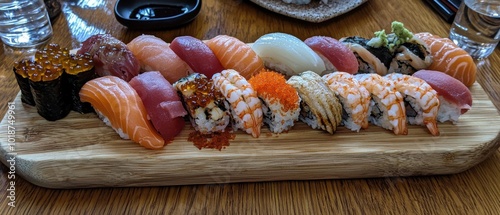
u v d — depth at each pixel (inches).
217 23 14.1
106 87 9.0
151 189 8.8
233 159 8.6
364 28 14.1
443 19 14.8
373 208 8.6
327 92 9.2
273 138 9.1
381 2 15.6
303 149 8.9
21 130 9.1
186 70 10.3
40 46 12.8
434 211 8.5
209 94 8.9
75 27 13.7
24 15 12.2
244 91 8.9
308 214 8.4
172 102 8.8
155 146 8.7
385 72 11.0
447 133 9.5
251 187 8.9
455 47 11.0
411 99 9.5
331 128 9.2
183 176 8.7
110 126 9.3
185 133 9.2
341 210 8.5
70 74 9.1
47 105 9.0
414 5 15.5
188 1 14.4
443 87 9.6
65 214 8.2
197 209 8.4
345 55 10.4
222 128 9.2
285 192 8.8
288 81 9.5
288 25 14.2
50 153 8.5
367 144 9.1
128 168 8.5
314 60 10.2
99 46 10.1
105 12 14.6
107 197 8.6
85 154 8.5
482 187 9.0
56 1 14.1
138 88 9.1
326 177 9.1
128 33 13.5
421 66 10.8
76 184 8.6
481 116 10.0
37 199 8.5
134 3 14.2
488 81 12.0
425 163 9.0
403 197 8.8
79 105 9.5
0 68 11.7
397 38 10.9
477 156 9.1
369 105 9.5
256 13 14.8
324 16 13.9
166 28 13.5
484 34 12.4
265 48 10.4
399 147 9.0
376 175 9.2
